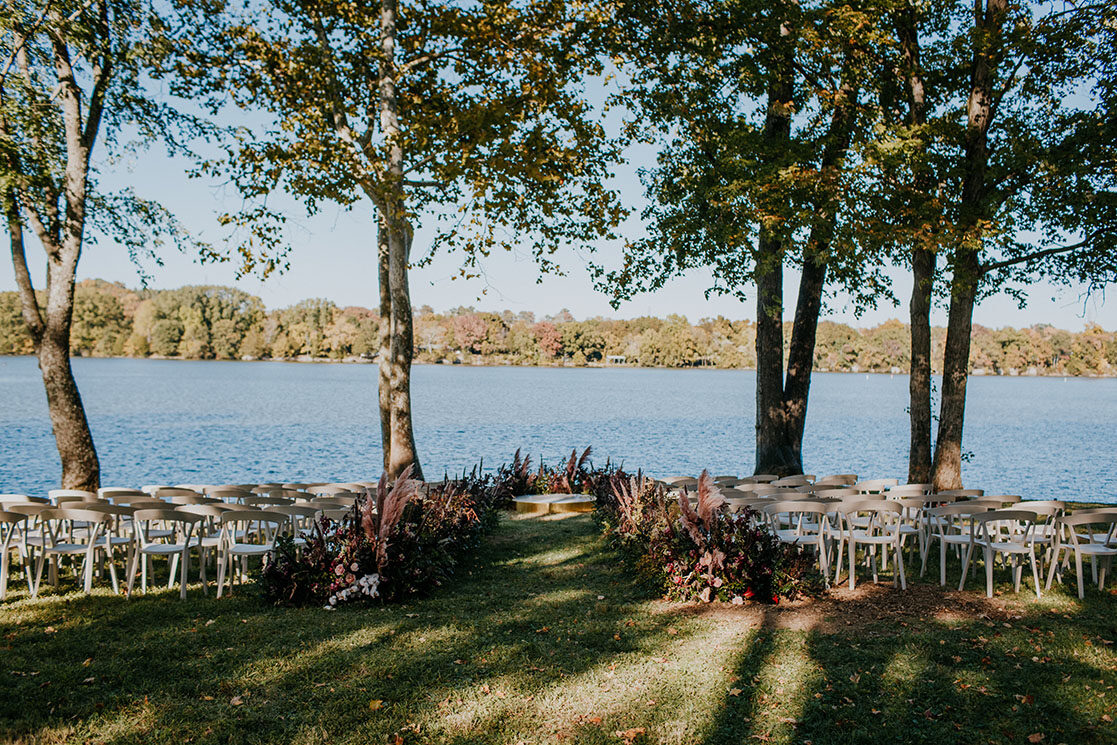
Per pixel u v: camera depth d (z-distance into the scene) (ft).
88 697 16.40
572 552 32.73
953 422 42.98
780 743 14.83
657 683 17.54
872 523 28.71
